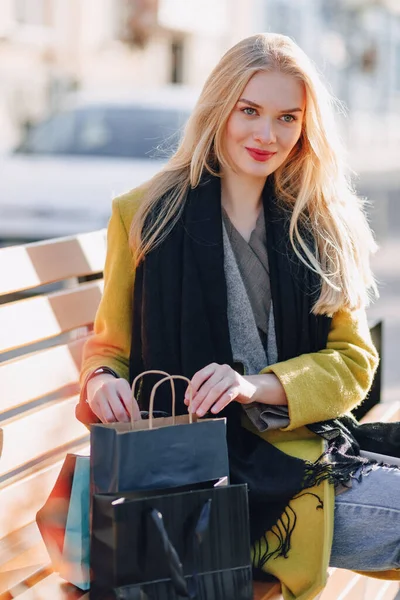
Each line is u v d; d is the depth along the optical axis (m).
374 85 47.25
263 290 2.82
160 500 2.17
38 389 3.03
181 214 2.79
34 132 9.19
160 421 2.40
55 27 19.64
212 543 2.21
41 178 8.12
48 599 2.44
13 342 2.95
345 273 2.84
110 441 2.23
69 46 20.11
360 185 21.41
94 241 3.47
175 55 25.23
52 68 19.62
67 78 20.02
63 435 3.11
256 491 2.57
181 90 10.58
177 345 2.72
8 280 2.96
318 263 2.81
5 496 2.81
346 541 2.63
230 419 2.70
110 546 2.15
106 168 8.39
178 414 2.73
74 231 7.81
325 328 2.83
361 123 46.12
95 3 20.84
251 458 2.66
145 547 2.16
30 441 2.94
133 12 22.17
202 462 2.28
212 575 2.21
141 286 2.79
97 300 3.43
